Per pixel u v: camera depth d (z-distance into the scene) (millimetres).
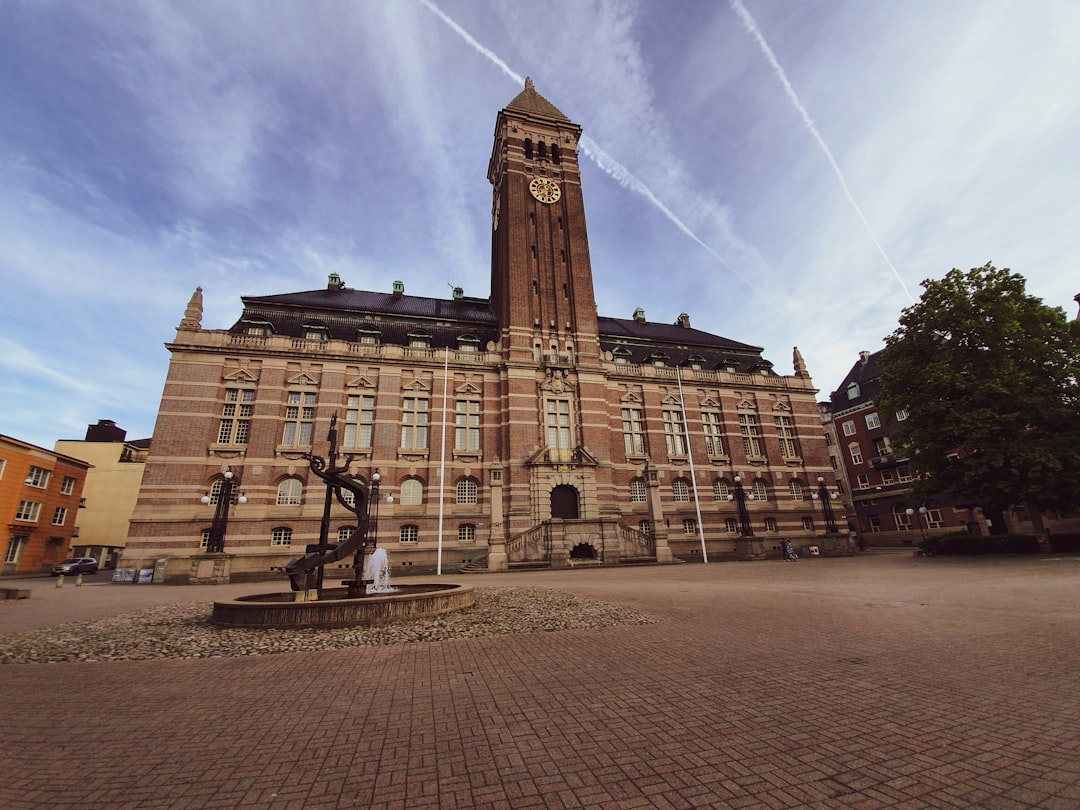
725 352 51312
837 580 19172
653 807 3625
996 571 18922
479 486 37688
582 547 34875
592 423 40875
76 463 48750
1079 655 7191
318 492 34000
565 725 5230
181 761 4555
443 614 12484
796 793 3752
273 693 6582
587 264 45844
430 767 4359
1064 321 26344
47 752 4773
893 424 50625
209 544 31406
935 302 29234
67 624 12438
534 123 49812
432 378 39188
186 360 34625
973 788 3746
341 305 41406
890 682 6324
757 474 44875
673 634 9773
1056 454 24438
